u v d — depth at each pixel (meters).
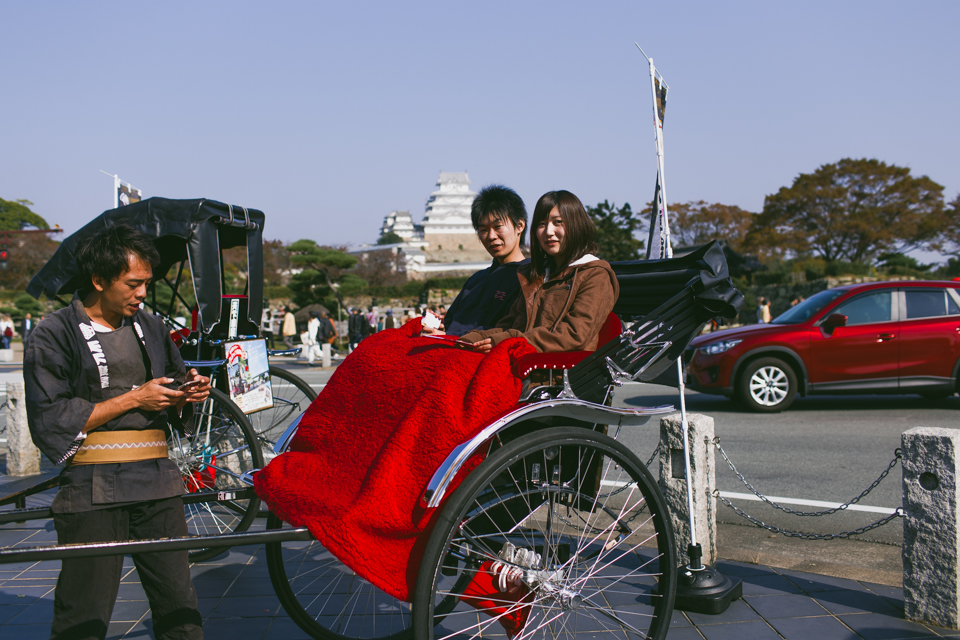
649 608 3.04
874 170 41.19
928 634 2.78
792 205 42.94
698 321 2.77
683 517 3.45
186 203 4.14
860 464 5.90
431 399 2.13
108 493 2.12
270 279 50.53
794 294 33.03
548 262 2.94
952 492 2.78
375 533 1.99
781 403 8.44
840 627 2.86
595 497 2.66
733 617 2.97
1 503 2.57
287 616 3.03
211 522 4.10
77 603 2.11
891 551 3.96
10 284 47.97
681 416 3.32
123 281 2.13
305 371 16.52
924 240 41.31
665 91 3.48
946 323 8.23
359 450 2.22
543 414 2.24
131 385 2.23
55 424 2.02
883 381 8.26
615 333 2.76
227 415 4.17
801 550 3.98
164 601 2.26
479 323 3.22
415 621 1.94
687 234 52.31
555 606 2.50
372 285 56.06
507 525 2.46
